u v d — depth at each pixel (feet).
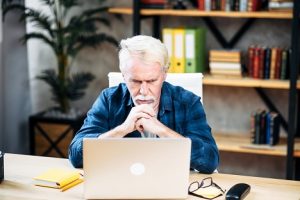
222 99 13.29
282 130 12.92
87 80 13.19
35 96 14.35
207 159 7.14
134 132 7.54
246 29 12.72
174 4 12.67
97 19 12.98
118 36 13.61
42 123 13.19
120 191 6.13
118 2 13.37
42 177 6.79
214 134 13.07
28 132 14.32
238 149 11.95
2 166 6.88
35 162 7.64
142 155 6.01
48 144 13.23
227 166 13.46
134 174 6.07
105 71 13.85
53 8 13.33
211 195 6.41
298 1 10.99
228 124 13.37
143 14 12.27
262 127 11.94
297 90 12.12
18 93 13.82
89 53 13.85
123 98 7.77
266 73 11.92
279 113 12.89
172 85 7.96
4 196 6.45
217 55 12.10
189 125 7.62
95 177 6.09
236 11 11.81
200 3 12.03
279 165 13.09
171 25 13.17
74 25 12.77
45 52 14.05
